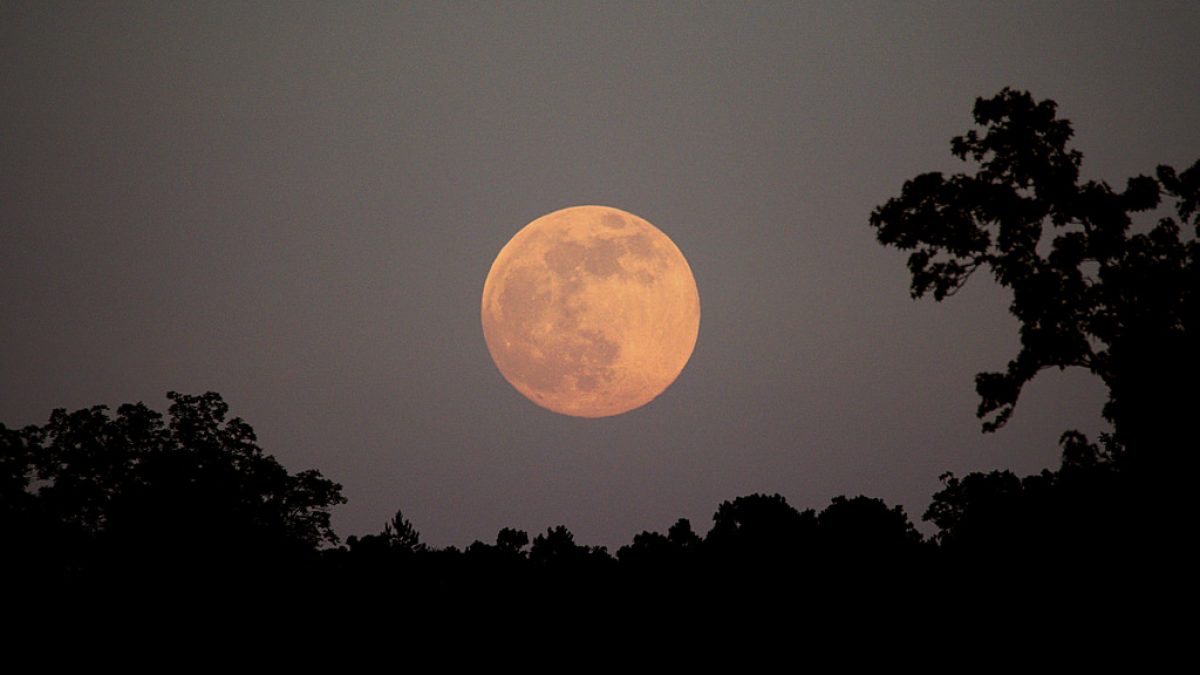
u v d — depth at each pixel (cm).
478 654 19162
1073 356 14250
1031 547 16138
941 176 14850
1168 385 13575
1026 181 14600
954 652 18288
